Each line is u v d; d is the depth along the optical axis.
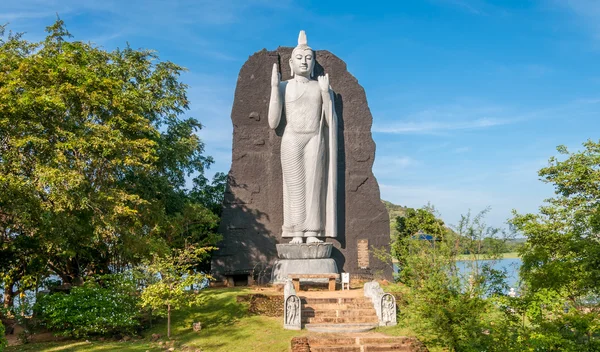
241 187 26.12
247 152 26.38
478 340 13.57
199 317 19.34
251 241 25.77
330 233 25.58
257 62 27.05
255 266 25.52
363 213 26.48
